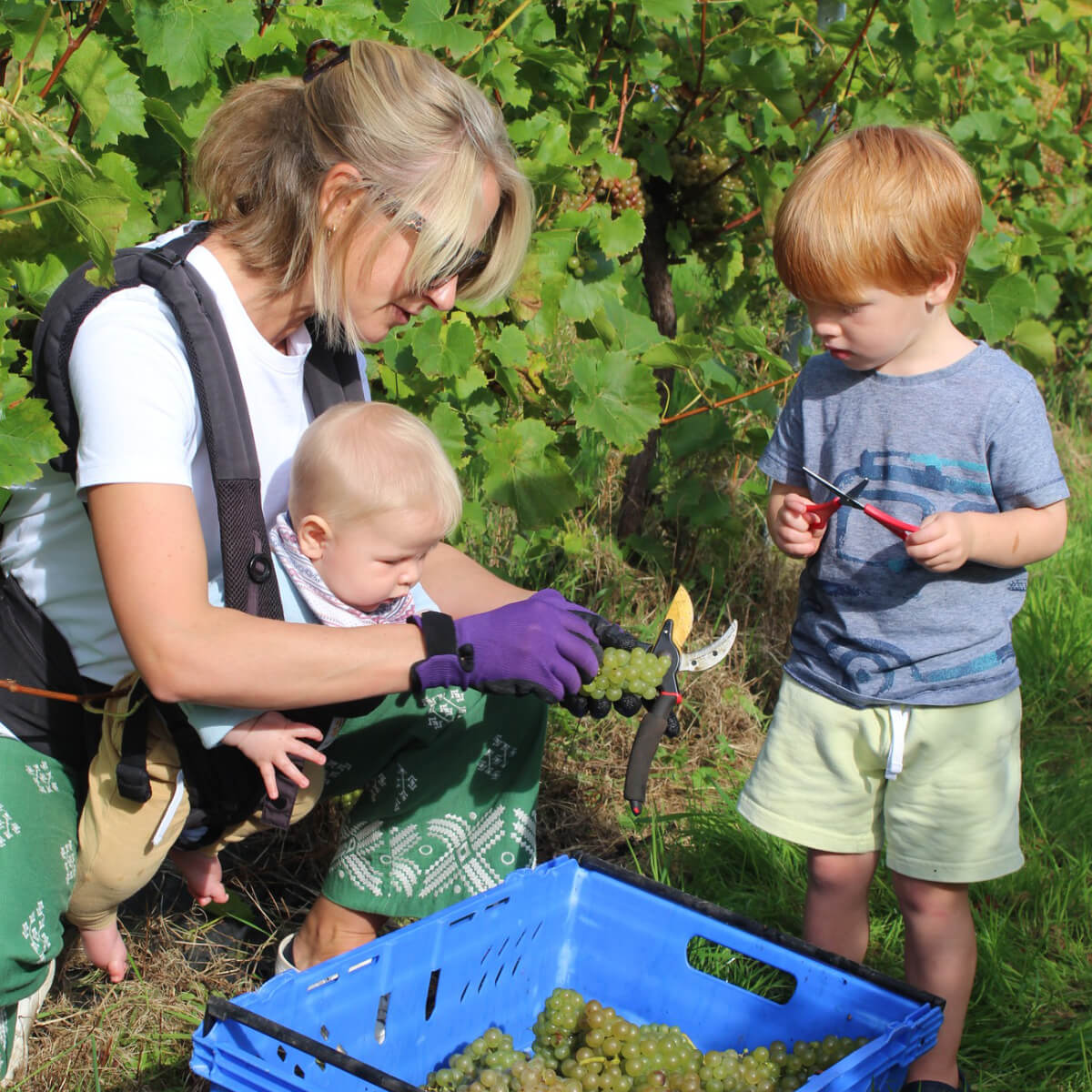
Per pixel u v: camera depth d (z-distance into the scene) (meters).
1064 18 6.15
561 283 3.23
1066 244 4.95
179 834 2.08
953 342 2.32
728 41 3.89
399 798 2.19
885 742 2.34
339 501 1.95
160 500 1.73
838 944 2.52
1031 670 4.15
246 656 1.75
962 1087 2.33
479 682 1.85
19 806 1.85
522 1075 1.87
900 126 2.31
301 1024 1.80
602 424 3.20
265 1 2.74
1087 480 5.82
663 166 3.93
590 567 4.10
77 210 1.77
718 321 5.15
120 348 1.75
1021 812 3.31
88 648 1.91
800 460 2.50
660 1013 2.20
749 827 3.06
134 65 2.59
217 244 1.92
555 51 3.31
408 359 2.92
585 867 2.24
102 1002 2.38
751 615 4.24
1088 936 2.81
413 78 1.84
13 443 1.72
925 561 2.17
